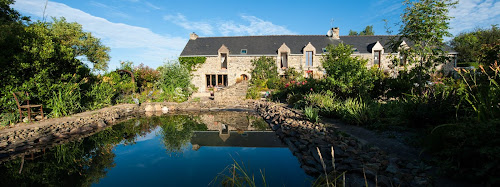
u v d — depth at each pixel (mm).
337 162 4098
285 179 3832
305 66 24094
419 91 7051
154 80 20516
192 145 6246
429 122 5062
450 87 6145
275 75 23469
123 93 15852
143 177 4098
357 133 5625
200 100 16328
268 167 4441
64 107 9227
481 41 22578
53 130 7301
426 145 3910
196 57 24281
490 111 3777
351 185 3238
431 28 6625
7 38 7531
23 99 7887
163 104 13992
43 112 8914
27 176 4309
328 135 5711
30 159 5297
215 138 7055
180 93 15781
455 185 2914
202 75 24562
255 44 25812
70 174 4383
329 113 7695
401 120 5773
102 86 12555
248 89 17359
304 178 3848
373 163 3764
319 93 10305
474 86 4969
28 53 7918
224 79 25641
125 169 4535
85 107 10945
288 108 10438
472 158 3039
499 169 2740
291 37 26656
